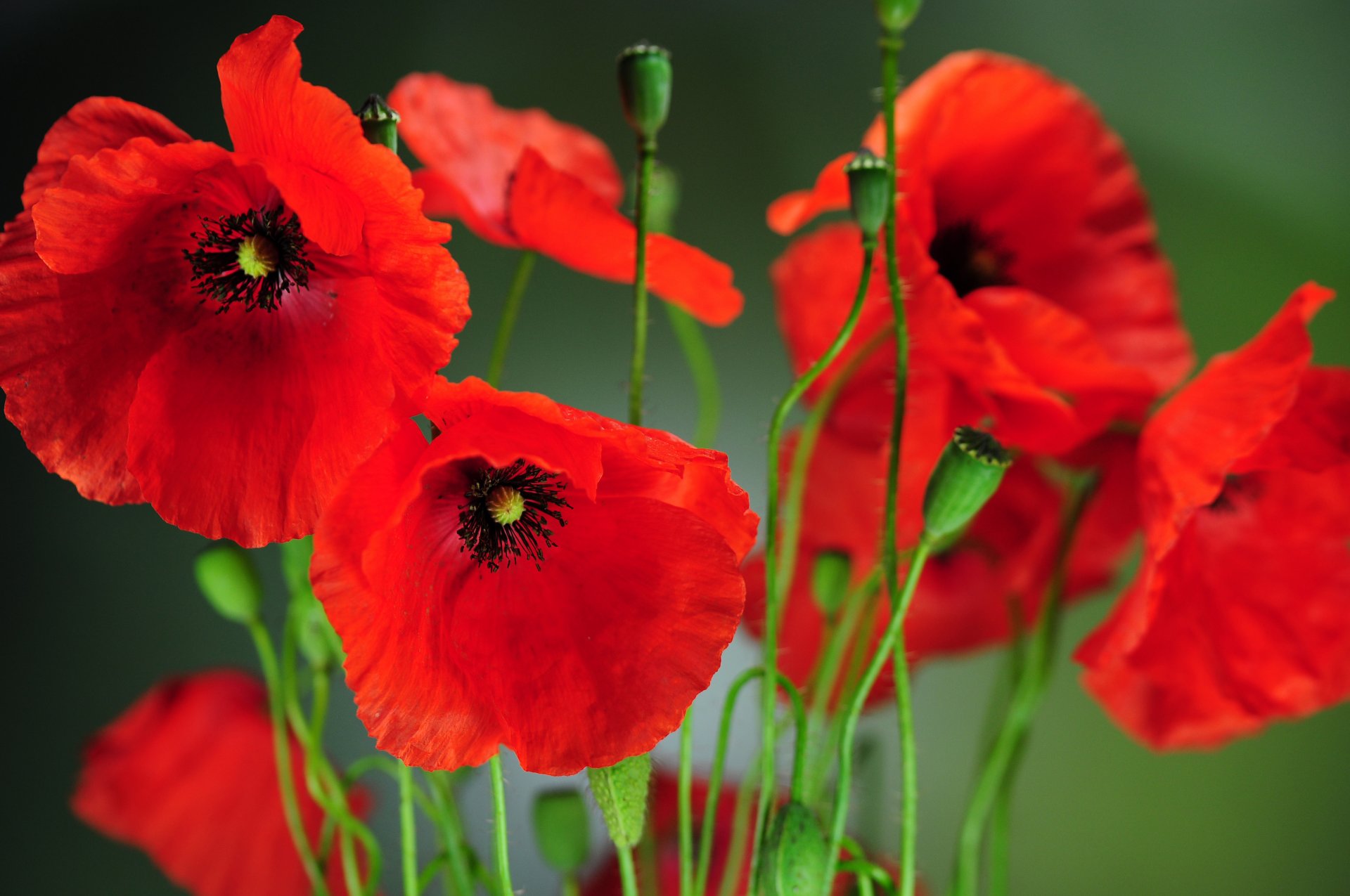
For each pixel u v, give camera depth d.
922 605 0.64
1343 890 0.95
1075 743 0.95
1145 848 0.95
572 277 0.96
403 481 0.49
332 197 0.49
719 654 0.50
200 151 0.49
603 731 0.50
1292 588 0.58
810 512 0.62
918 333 0.56
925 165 0.56
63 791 0.95
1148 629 0.57
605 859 0.62
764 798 0.53
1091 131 0.60
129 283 0.51
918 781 0.92
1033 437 0.56
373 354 0.49
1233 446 0.54
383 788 0.85
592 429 0.48
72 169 0.49
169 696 0.64
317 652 0.57
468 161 0.59
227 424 0.50
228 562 0.57
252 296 0.51
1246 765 0.96
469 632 0.51
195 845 0.63
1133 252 0.61
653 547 0.51
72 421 0.50
